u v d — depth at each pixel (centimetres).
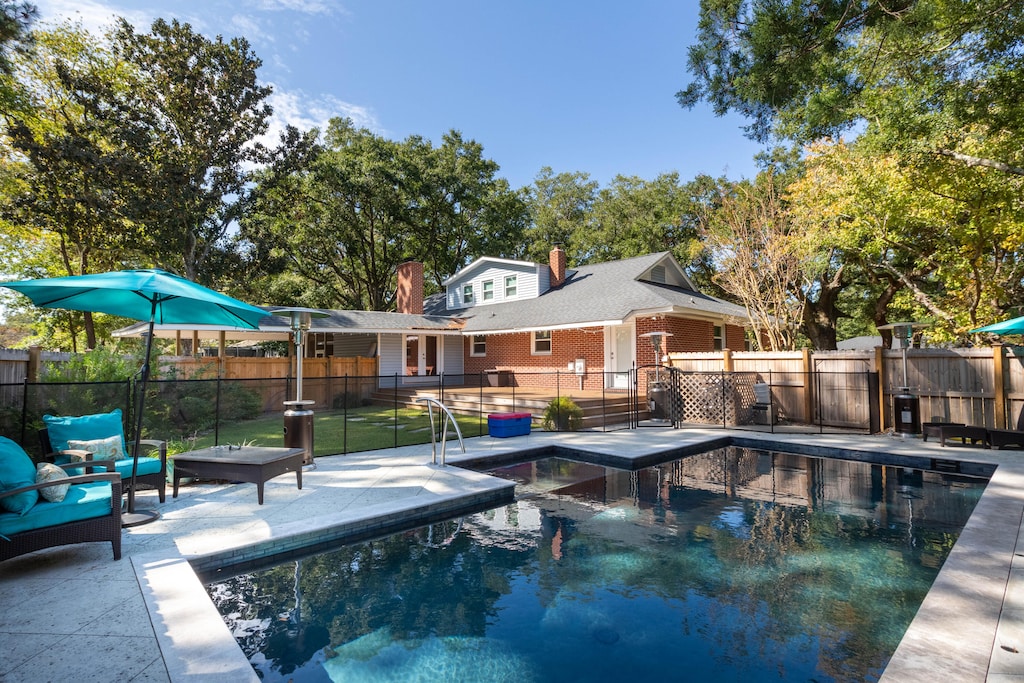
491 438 1076
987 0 650
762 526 562
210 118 2155
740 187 1962
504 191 3491
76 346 2478
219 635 302
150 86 2103
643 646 326
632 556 480
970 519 503
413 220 3175
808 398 1230
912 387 1076
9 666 267
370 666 307
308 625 356
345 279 3306
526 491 723
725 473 833
